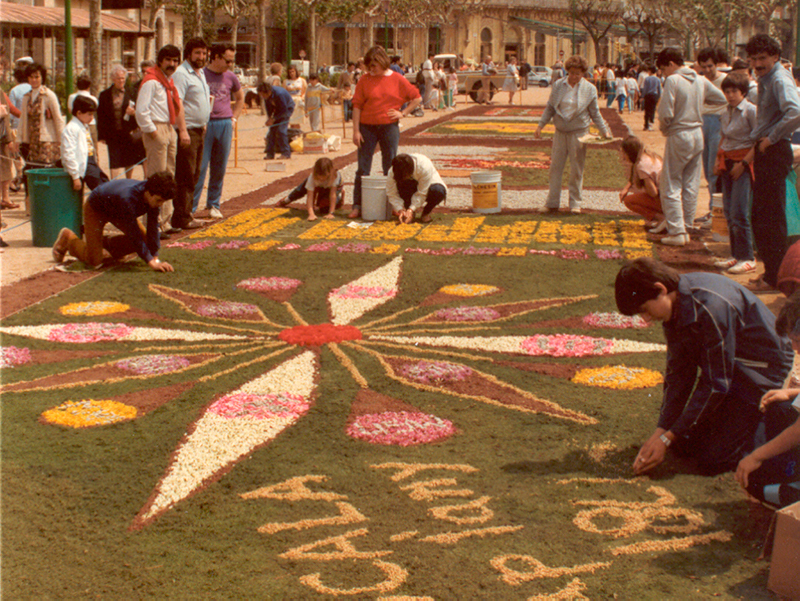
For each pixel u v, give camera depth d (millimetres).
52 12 28172
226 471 4074
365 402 4902
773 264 6781
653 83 22734
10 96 12602
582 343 5852
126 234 7703
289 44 28578
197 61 9281
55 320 6414
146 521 3629
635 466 3951
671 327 3840
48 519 3643
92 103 8734
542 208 10953
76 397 4973
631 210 9648
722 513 3639
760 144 6668
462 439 4410
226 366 5496
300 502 3775
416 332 6180
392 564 3293
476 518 3623
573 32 56938
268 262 8078
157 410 4785
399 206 9820
